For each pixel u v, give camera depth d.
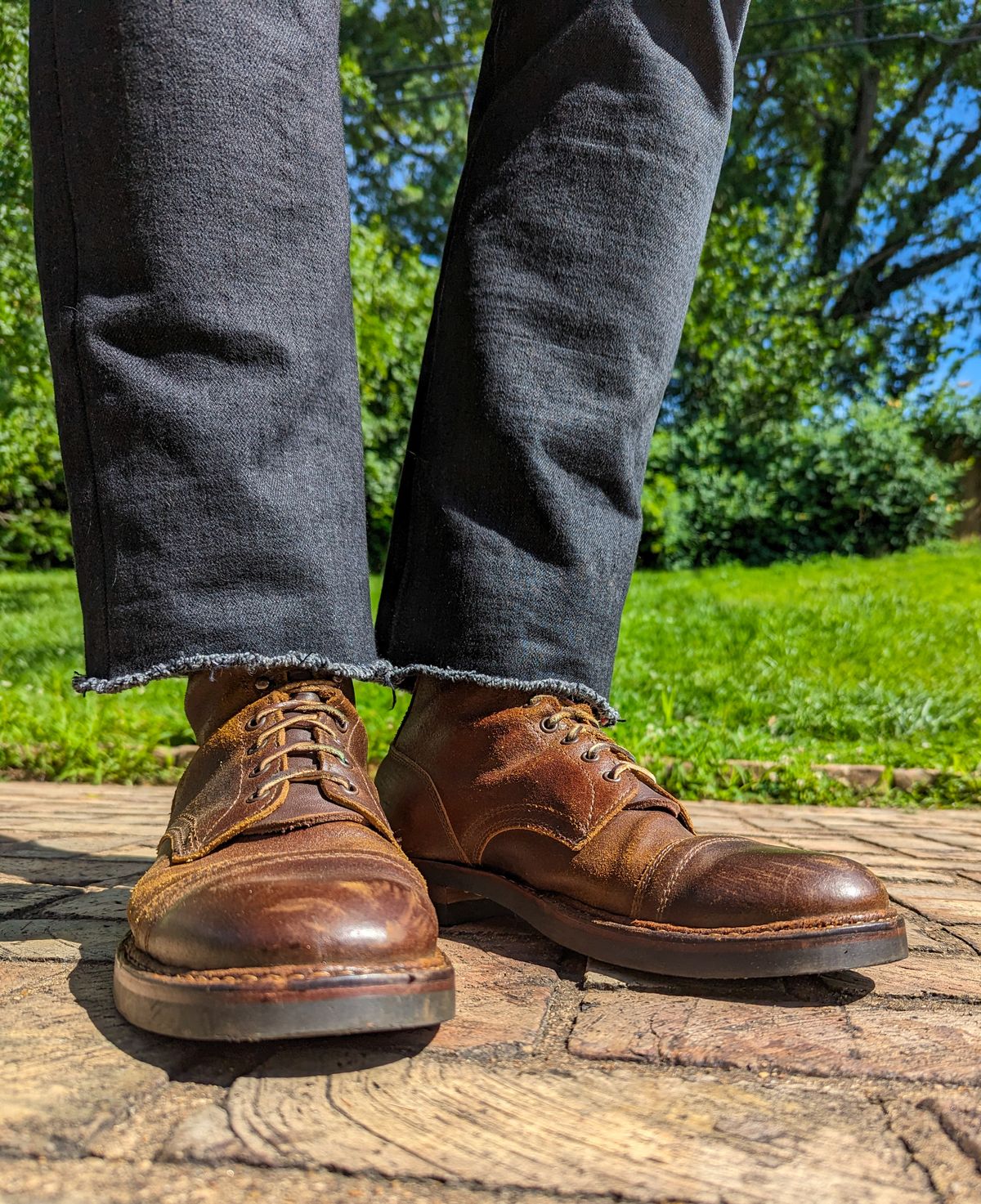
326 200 0.98
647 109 1.10
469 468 1.10
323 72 0.99
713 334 13.38
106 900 1.33
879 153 18.73
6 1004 0.89
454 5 17.02
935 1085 0.76
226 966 0.75
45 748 3.17
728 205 17.62
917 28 16.62
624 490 1.14
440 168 18.28
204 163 0.91
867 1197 0.60
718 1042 0.83
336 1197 0.58
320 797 0.94
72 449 0.96
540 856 1.10
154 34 0.89
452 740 1.17
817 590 8.05
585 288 1.10
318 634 0.97
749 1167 0.63
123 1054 0.77
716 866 1.00
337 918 0.76
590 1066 0.78
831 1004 0.95
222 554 0.93
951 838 2.28
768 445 12.31
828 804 2.99
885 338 18.83
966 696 4.20
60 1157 0.61
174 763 3.17
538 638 1.11
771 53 15.08
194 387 0.92
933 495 11.77
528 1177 0.61
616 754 1.12
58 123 0.94
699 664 4.72
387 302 9.00
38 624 6.50
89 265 0.93
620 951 1.01
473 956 1.08
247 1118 0.67
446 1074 0.75
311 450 0.97
